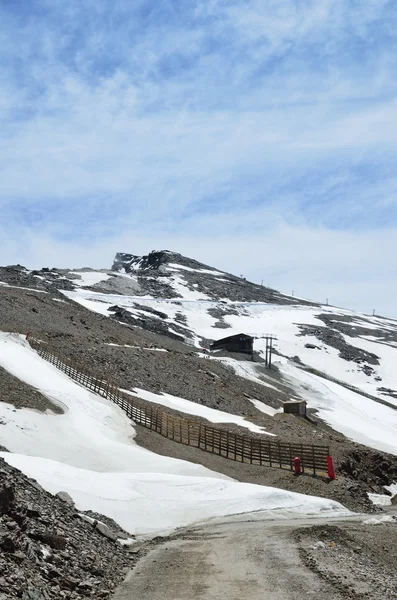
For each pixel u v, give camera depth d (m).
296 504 30.83
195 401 68.12
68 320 92.38
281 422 64.44
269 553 17.44
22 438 35.59
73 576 13.36
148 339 112.44
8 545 12.27
